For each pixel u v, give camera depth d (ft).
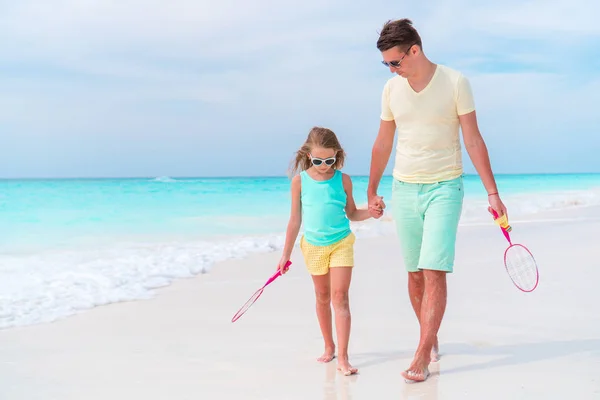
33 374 12.54
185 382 11.89
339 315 12.55
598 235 33.99
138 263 26.50
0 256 29.37
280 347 14.39
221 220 47.98
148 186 94.43
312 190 13.07
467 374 11.97
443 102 12.39
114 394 11.28
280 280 23.32
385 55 12.29
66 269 25.31
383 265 26.11
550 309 17.34
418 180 12.70
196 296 20.52
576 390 10.87
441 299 12.09
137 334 15.75
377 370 12.51
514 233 36.32
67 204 57.62
